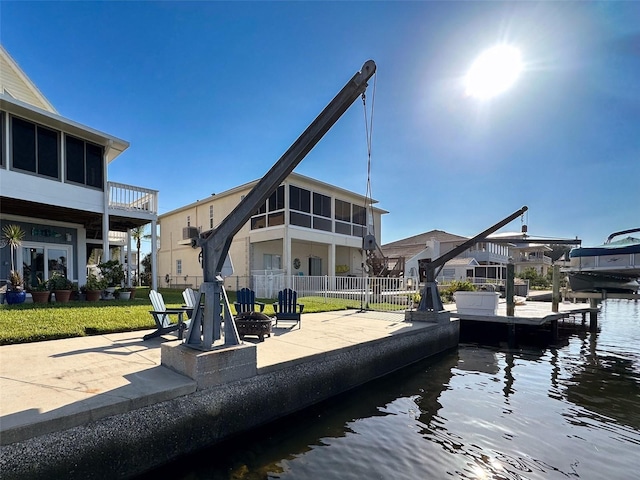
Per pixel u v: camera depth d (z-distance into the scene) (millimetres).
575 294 12719
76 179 10789
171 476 3068
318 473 3146
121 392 3113
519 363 7414
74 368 3844
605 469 3285
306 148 3914
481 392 5480
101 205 11352
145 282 27078
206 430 3520
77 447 2629
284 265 15672
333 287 12766
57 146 10359
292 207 16312
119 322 6535
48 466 2477
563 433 4043
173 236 22812
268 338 6078
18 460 2348
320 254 20500
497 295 11242
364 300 11391
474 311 10555
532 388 5688
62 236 12617
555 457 3494
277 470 3189
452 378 6246
